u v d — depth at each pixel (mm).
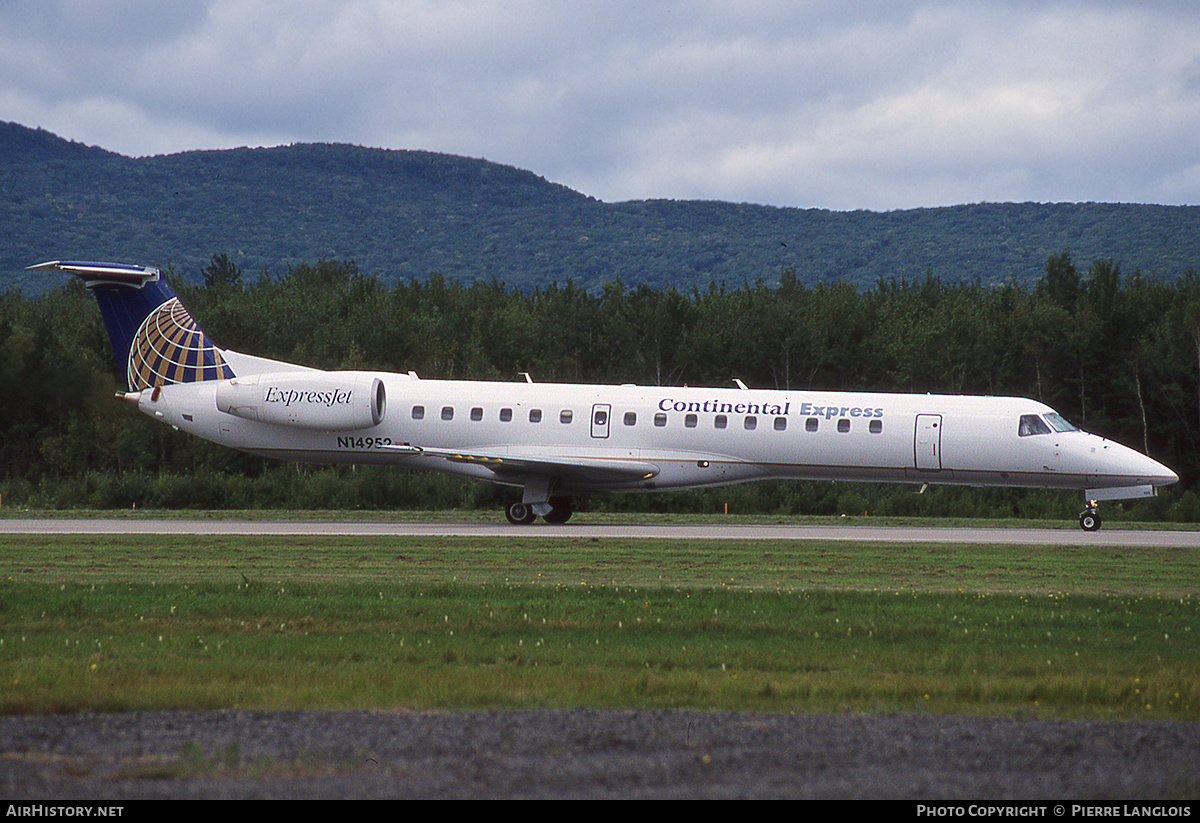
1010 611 66625
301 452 127000
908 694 44875
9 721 39406
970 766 35469
